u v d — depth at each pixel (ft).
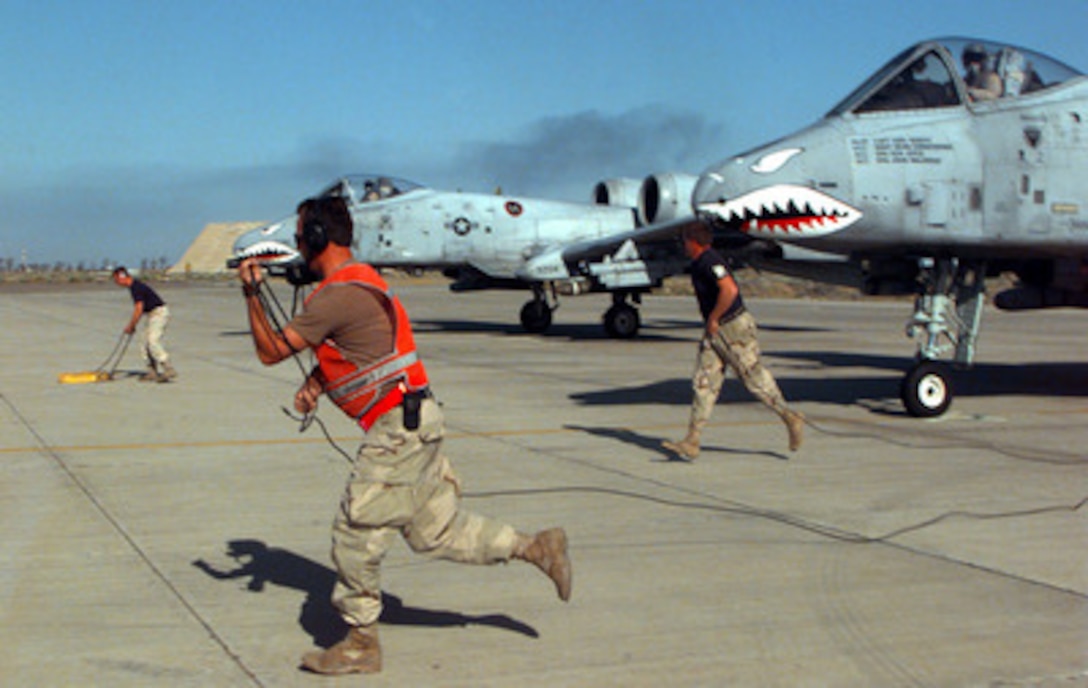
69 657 13.09
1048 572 16.92
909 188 30.32
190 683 12.31
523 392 40.50
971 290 33.55
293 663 13.00
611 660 13.16
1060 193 31.78
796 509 21.15
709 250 25.43
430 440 12.80
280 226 69.26
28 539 18.66
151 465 25.71
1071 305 36.88
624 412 34.96
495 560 13.33
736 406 36.37
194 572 16.78
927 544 18.56
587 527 19.65
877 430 31.17
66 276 289.94
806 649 13.55
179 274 315.99
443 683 12.42
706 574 16.75
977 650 13.52
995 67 32.45
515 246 71.61
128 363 52.70
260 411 35.40
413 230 69.46
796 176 29.58
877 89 31.81
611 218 74.38
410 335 13.16
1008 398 38.88
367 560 12.54
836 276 35.60
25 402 37.70
